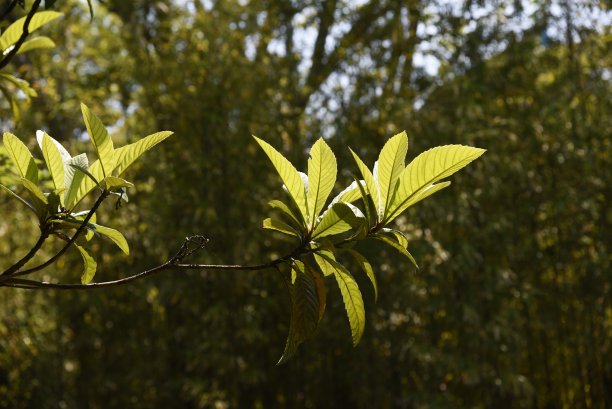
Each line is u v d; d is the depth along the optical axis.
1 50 1.35
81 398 5.82
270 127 5.27
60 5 6.38
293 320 1.09
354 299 1.12
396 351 5.13
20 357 5.86
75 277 5.60
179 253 1.06
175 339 5.50
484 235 5.07
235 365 5.22
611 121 5.18
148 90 5.41
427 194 1.08
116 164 1.06
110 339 5.64
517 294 5.20
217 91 5.22
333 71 5.44
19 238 5.83
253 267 1.09
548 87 5.25
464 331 5.14
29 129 5.26
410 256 1.10
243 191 5.17
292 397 5.42
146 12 5.57
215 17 5.41
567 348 5.31
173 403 5.59
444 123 5.00
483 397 5.26
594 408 5.25
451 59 5.22
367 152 5.23
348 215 1.07
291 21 5.66
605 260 5.09
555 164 5.23
